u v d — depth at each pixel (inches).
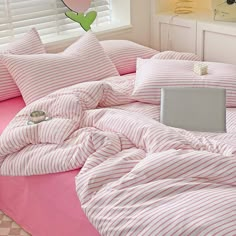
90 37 106.1
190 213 53.9
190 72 95.1
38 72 93.4
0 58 95.7
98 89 86.6
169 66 96.7
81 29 127.5
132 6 127.8
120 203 59.1
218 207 54.1
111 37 126.6
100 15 131.5
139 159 68.1
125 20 130.6
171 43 129.2
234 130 81.6
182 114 83.3
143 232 54.2
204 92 84.2
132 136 73.2
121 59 110.6
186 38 124.1
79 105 81.0
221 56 117.0
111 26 128.2
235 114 88.0
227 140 77.0
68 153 72.4
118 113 79.2
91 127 78.9
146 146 70.5
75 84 95.3
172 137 69.4
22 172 75.3
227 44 114.4
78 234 68.1
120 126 75.3
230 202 54.9
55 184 71.7
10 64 94.1
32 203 77.4
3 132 80.0
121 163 65.9
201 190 58.6
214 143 71.0
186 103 83.8
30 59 94.9
